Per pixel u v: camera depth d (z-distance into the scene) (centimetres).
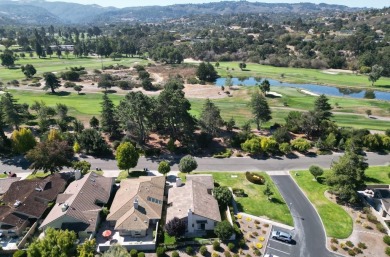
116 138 9450
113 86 16638
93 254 4775
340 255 5156
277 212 6200
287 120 10462
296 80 18562
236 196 6694
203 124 9300
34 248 4612
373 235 5606
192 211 5488
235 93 15300
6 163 8056
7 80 17088
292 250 5247
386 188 6894
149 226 5684
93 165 7969
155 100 9044
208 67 18988
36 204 6047
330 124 9612
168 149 8775
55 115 11275
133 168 7831
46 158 6881
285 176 7588
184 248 5259
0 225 5516
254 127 10650
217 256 5075
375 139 8925
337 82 18025
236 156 8588
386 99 14750
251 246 5294
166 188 6850
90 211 5734
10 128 10200
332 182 6525
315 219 6012
